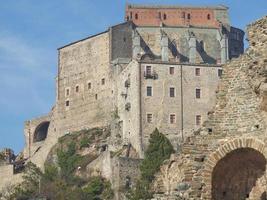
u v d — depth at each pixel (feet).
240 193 135.95
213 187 135.23
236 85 135.74
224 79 137.08
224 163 135.23
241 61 135.74
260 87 130.82
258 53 133.80
